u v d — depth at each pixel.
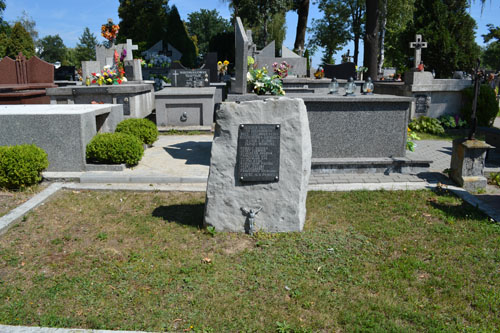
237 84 9.30
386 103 8.30
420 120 14.07
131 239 5.33
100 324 3.64
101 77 13.29
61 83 20.73
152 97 16.31
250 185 5.32
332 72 23.77
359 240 5.30
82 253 4.95
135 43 43.34
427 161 8.26
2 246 5.15
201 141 11.30
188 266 4.62
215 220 5.41
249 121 5.19
